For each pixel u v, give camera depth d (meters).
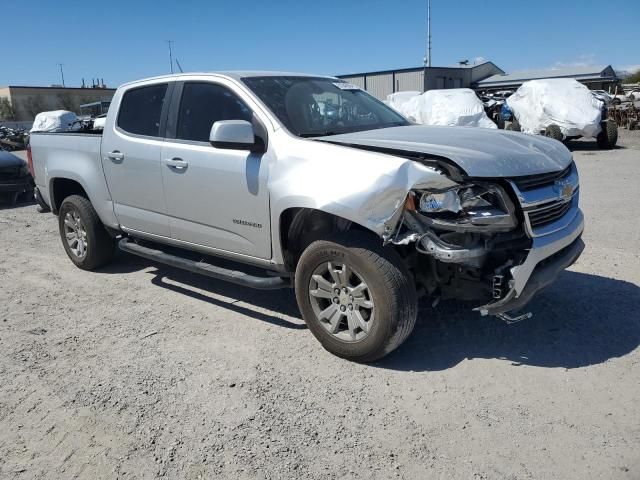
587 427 3.12
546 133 18.20
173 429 3.27
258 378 3.79
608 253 6.12
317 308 4.03
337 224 4.04
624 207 8.52
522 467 2.83
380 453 2.99
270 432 3.20
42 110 65.75
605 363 3.77
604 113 17.89
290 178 3.91
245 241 4.41
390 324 3.62
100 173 5.66
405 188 3.39
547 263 3.73
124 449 3.11
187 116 4.81
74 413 3.47
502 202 3.40
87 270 6.38
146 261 6.67
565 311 4.59
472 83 54.31
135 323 4.82
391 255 3.59
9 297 5.62
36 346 4.44
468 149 3.62
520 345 4.07
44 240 8.18
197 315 4.93
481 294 3.68
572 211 4.12
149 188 5.10
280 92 4.52
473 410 3.32
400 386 3.61
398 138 3.98
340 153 3.74
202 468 2.93
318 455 2.99
